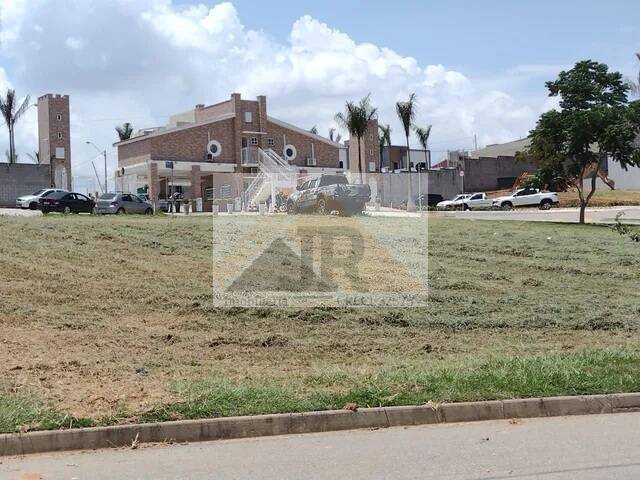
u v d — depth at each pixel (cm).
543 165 3466
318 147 6569
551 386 847
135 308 1340
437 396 803
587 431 735
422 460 638
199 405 752
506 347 1155
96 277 1570
